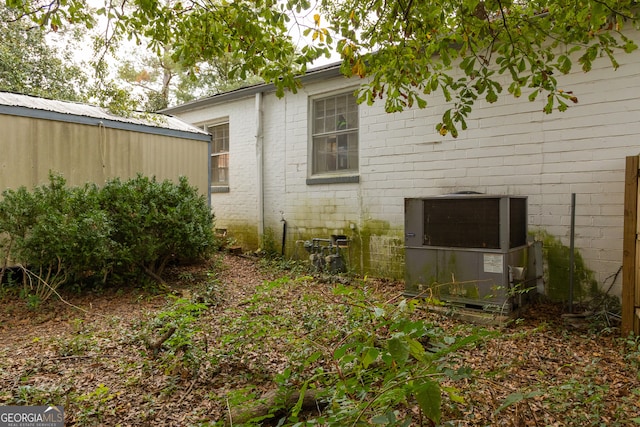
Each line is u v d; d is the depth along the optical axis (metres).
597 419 2.39
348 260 7.49
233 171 9.84
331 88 7.74
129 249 6.05
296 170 8.40
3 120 5.93
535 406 2.59
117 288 6.26
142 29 4.13
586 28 3.23
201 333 3.95
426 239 5.08
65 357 3.71
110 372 3.42
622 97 4.87
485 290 4.65
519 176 5.62
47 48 13.21
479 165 5.97
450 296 4.87
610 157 4.96
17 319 4.96
